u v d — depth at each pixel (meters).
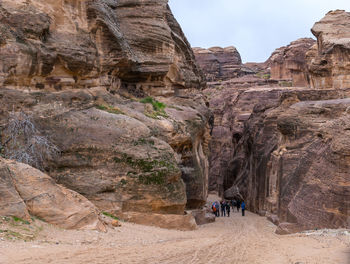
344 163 16.64
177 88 27.53
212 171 55.72
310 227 17.78
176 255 9.87
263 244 13.35
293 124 21.58
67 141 16.30
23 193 11.49
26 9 16.72
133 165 16.42
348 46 26.53
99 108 18.56
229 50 91.81
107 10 21.42
